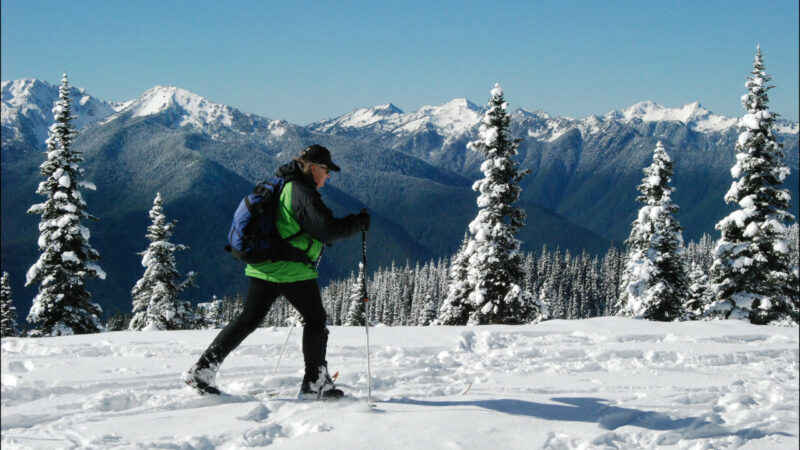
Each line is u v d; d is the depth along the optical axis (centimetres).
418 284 10850
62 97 2569
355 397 482
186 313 3164
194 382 451
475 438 378
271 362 639
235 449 353
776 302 2428
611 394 534
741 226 2438
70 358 647
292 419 410
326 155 453
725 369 714
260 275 453
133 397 461
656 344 853
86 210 2597
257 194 445
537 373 644
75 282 2475
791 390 582
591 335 913
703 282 3994
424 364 673
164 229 3164
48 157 2534
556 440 383
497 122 2573
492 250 2520
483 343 842
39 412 430
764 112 2428
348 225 446
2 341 755
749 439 422
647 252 2844
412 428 390
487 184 2578
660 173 2862
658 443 402
